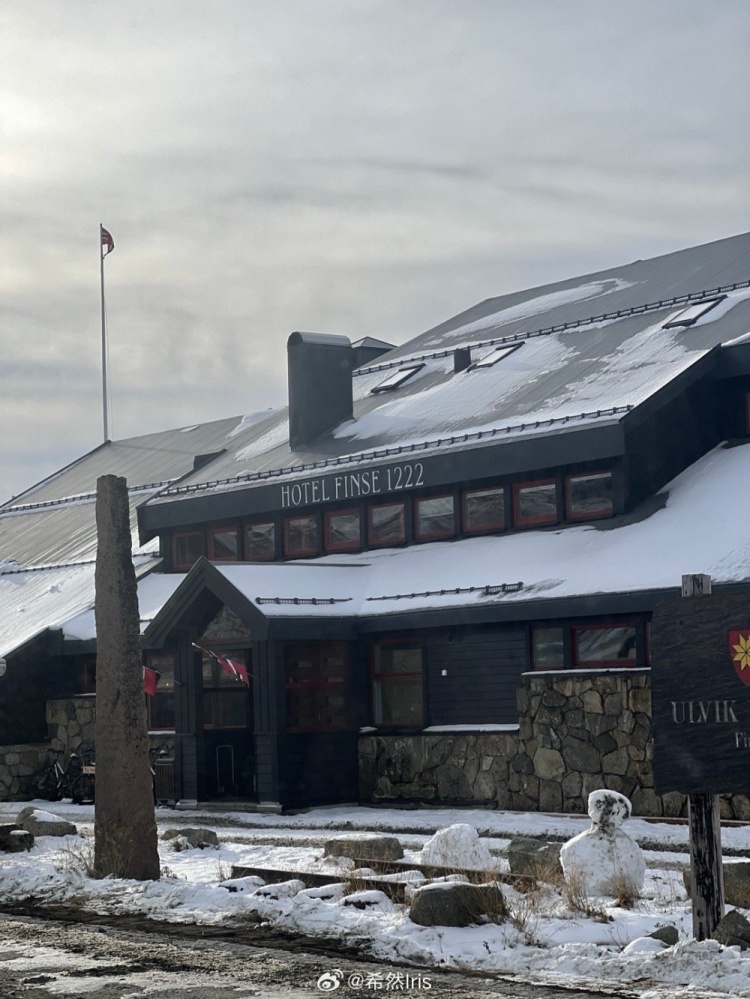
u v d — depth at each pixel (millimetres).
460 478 29297
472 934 12875
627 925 13109
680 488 27266
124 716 17469
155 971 11602
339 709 28031
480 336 39906
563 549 26797
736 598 11711
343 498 31641
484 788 25406
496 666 26391
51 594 39625
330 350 36312
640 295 36812
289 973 11430
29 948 12844
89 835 22656
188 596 28609
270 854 19672
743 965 10836
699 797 11992
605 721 23234
